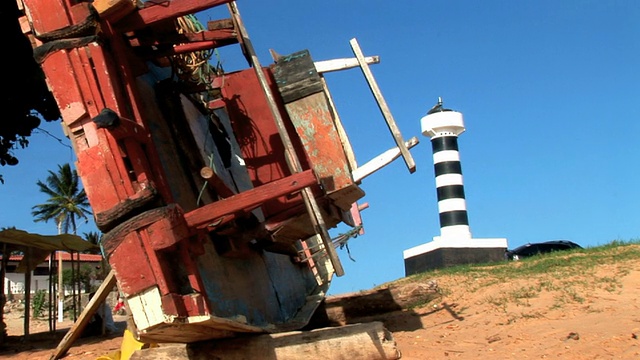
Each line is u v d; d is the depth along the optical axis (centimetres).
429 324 1062
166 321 542
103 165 577
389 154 771
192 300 562
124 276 553
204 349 634
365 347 608
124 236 557
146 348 711
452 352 848
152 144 628
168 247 559
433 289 1226
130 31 677
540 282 1173
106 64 602
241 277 820
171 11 650
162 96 792
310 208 702
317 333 621
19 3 627
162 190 608
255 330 621
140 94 736
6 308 3741
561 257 1410
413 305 1213
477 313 1066
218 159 930
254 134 898
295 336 624
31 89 1777
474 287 1249
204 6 653
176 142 782
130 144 589
